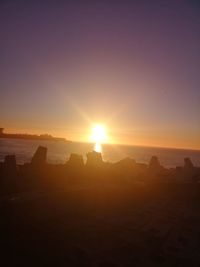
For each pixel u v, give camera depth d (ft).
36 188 44.09
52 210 32.99
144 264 24.66
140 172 71.20
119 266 23.70
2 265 21.50
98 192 41.60
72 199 36.83
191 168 82.69
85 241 28.07
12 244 24.81
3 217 27.43
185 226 36.73
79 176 56.85
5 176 44.50
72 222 32.68
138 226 34.53
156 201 48.96
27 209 30.22
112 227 32.96
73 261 23.65
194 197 53.16
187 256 27.25
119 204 43.01
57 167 56.03
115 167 66.95
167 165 221.87
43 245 25.77
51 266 22.36
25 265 21.98
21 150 273.95
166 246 29.30
